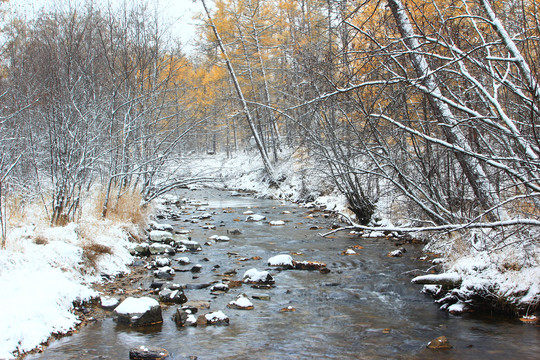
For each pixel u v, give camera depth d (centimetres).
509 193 668
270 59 2445
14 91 808
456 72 483
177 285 640
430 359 411
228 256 881
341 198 1612
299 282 695
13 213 697
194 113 1301
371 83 498
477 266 589
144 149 1145
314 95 880
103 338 458
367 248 949
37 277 523
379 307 574
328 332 486
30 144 797
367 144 834
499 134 551
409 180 718
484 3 440
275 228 1248
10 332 414
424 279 627
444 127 645
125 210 997
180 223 1342
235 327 501
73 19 894
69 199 766
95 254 698
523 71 415
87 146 812
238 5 2338
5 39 885
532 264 540
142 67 1123
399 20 618
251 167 2992
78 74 888
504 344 442
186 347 440
